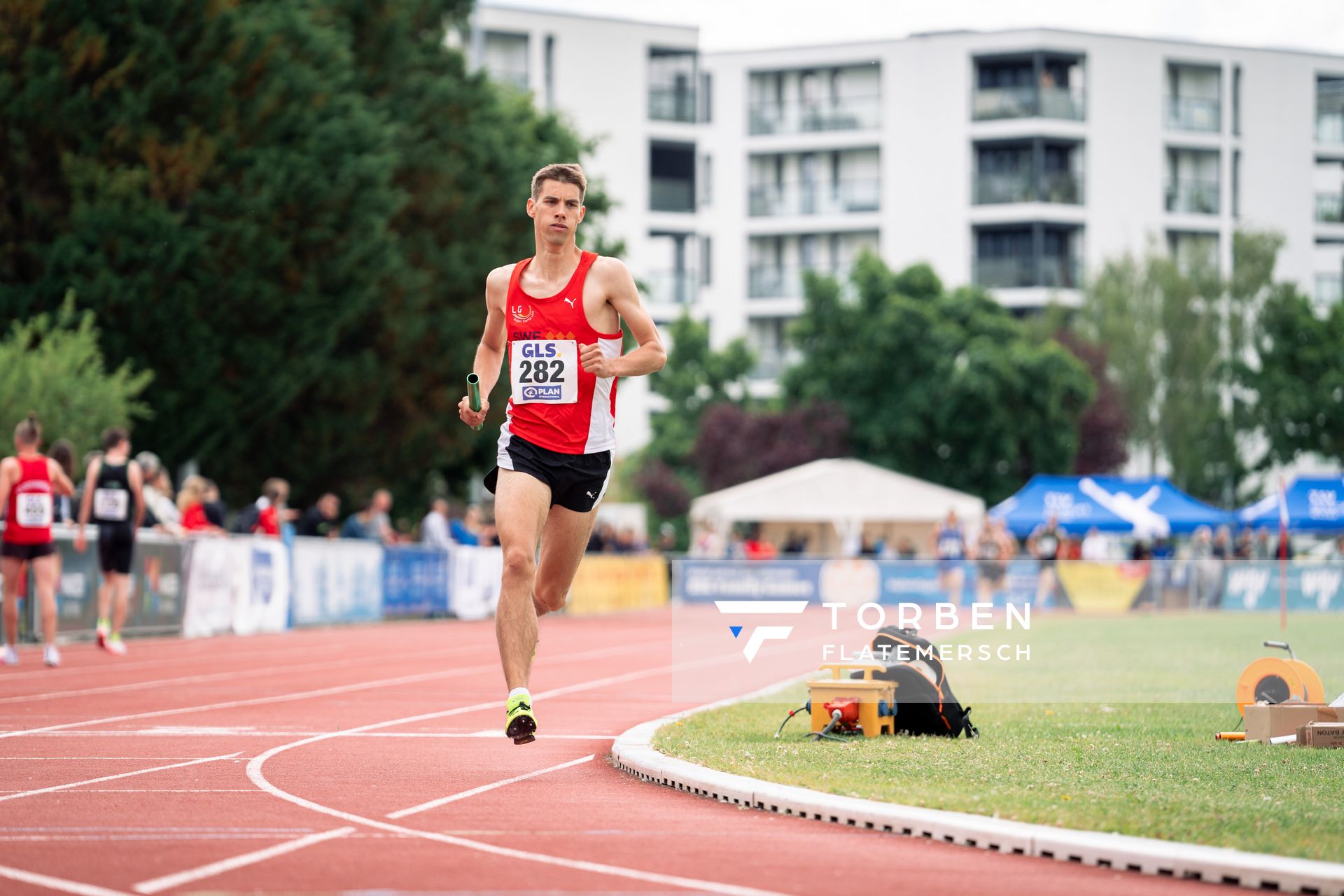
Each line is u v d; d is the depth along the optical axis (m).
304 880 16.44
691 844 18.62
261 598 72.25
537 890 16.03
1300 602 102.56
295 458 99.44
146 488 65.31
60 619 57.84
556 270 24.11
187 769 25.44
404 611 88.25
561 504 24.41
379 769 25.47
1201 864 16.56
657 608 124.69
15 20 80.06
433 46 113.50
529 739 22.84
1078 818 18.89
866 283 185.88
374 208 91.81
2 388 67.50
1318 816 19.34
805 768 23.78
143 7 83.12
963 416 179.25
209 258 82.94
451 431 105.88
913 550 152.00
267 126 88.19
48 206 83.50
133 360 82.88
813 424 183.38
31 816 20.48
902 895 15.97
